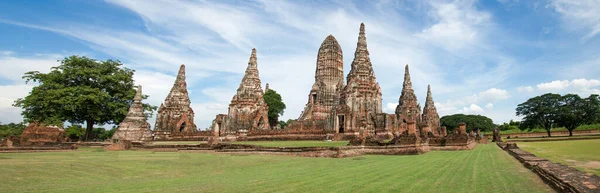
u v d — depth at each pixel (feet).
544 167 41.47
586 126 320.50
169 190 32.55
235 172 47.65
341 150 75.10
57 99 159.22
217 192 31.55
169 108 244.42
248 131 196.13
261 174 45.03
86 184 36.55
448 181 37.96
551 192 30.94
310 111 255.09
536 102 290.35
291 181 38.17
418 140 87.86
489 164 57.21
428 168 51.42
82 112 170.30
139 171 48.08
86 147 125.59
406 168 51.55
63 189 33.22
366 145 89.40
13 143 104.42
